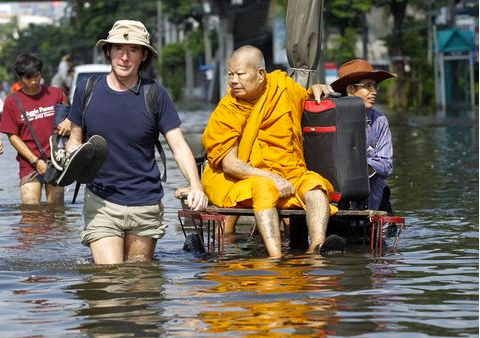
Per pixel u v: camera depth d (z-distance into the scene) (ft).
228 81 54.65
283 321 37.45
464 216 66.39
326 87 57.21
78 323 37.65
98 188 49.88
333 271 47.34
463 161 106.63
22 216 69.56
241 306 39.86
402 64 270.05
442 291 42.73
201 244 54.29
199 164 63.21
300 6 67.05
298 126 55.31
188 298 41.39
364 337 35.35
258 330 36.22
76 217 69.05
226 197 54.13
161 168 103.35
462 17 275.59
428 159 110.11
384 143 60.39
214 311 39.06
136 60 49.08
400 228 54.24
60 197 76.59
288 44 67.56
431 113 230.07
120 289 43.45
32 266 49.42
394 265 48.98
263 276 46.11
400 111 247.91
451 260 50.26
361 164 55.88
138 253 50.67
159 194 50.52
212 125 54.75
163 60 482.28
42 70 75.66
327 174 55.83
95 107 49.42
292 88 55.21
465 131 158.40
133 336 35.70
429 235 58.75
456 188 82.38
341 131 55.67
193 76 510.58
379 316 38.24
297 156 55.11
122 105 49.32
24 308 40.29
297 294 42.04
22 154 75.56
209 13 367.45
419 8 316.81
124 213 49.75
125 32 48.83
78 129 50.31
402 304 40.24
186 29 453.17
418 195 78.23
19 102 75.20
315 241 52.90
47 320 38.24
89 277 46.34
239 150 54.70
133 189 49.88
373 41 394.52
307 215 53.36
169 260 50.96
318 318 37.88
